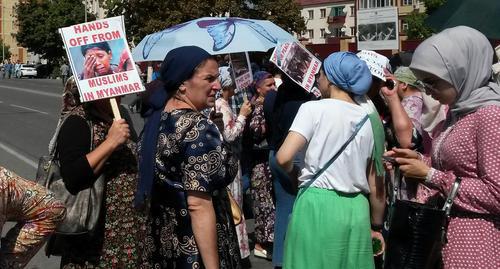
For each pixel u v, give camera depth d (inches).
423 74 124.0
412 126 178.4
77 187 137.7
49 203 107.3
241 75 290.8
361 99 151.0
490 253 117.6
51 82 1959.9
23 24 2564.0
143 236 134.1
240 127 242.2
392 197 156.6
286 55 198.4
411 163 123.8
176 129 120.7
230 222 129.7
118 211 145.3
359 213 145.6
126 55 145.5
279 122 206.1
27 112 894.4
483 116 116.3
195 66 123.2
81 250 144.7
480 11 222.8
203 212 120.2
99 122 146.9
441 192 122.3
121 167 146.4
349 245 144.9
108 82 143.9
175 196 123.0
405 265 121.3
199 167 118.9
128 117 160.6
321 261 144.6
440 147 125.1
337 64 148.3
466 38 120.1
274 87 247.8
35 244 106.4
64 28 145.1
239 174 246.2
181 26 287.6
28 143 594.6
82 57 144.4
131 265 145.6
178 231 122.9
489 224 118.0
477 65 120.2
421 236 120.0
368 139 146.9
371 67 173.0
